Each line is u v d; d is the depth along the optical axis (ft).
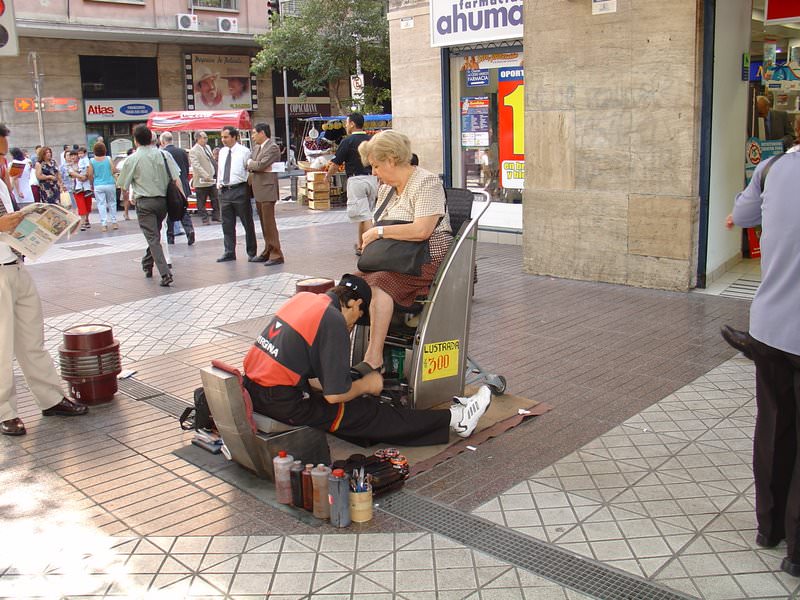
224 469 14.16
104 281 32.37
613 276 27.68
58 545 11.66
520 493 12.80
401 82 39.65
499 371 18.93
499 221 37.78
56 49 77.46
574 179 27.96
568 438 14.94
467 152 38.40
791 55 34.19
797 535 10.03
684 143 25.02
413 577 10.49
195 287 30.45
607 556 10.84
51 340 23.54
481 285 28.43
